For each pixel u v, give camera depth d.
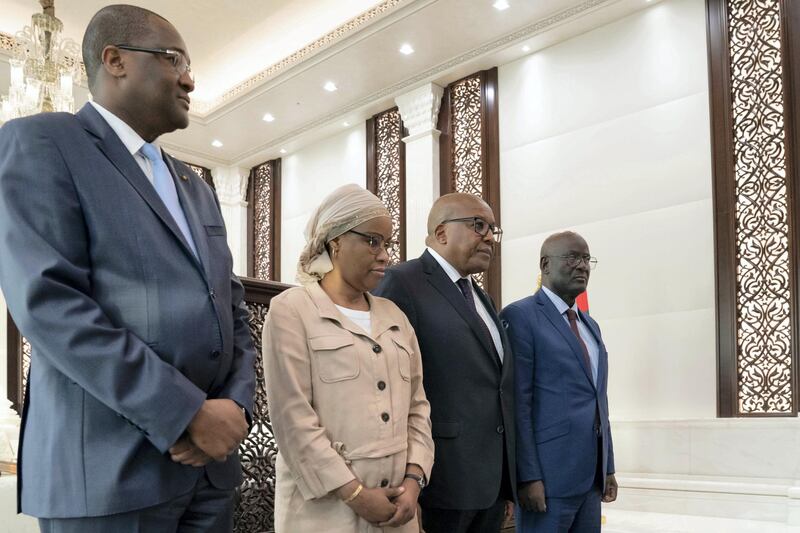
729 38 7.25
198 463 1.37
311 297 2.03
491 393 2.44
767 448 6.32
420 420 2.07
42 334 1.27
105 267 1.41
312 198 12.04
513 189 8.85
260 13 9.75
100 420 1.35
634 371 7.42
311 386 1.94
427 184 9.69
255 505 2.86
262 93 10.50
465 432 2.34
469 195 2.66
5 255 1.32
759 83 7.01
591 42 8.30
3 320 7.23
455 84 9.84
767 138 6.91
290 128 11.80
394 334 2.08
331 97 10.62
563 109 8.46
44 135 1.41
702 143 7.28
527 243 8.59
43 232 1.34
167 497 1.38
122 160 1.49
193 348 1.45
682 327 7.16
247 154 12.81
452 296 2.51
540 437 2.83
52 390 1.38
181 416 1.31
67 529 1.33
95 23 1.57
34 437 1.40
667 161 7.49
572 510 2.79
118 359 1.28
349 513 1.83
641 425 7.09
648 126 7.70
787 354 6.55
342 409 1.90
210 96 12.12
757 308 6.79
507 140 9.02
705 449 6.66
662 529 5.73
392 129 10.76
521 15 8.34
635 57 7.89
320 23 9.98
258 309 3.01
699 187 7.23
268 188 13.04
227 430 1.37
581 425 2.82
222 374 1.53
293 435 1.84
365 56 9.37
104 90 1.55
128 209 1.45
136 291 1.42
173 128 1.62
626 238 7.68
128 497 1.33
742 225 6.98
